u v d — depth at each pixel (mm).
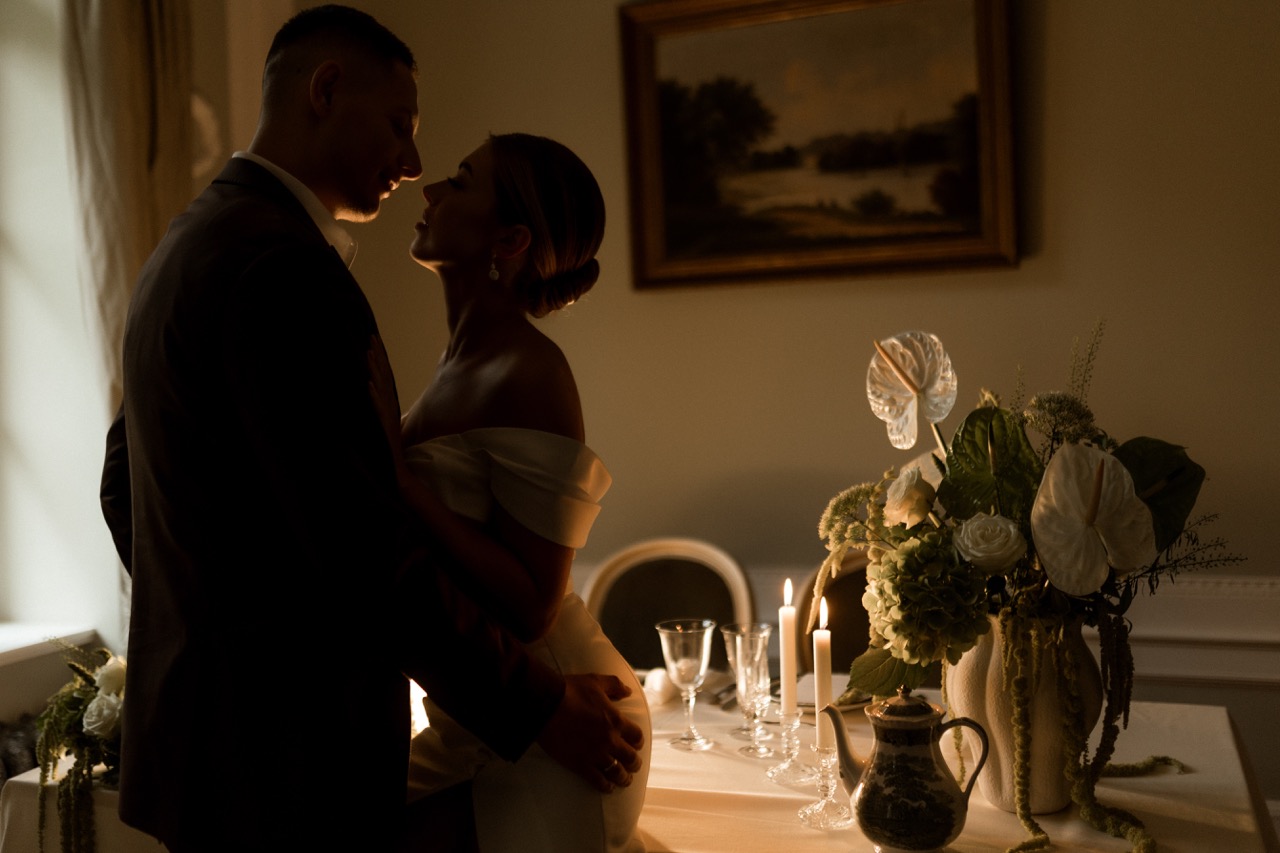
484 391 1366
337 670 1157
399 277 3863
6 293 3045
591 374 3711
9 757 2479
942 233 3287
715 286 3527
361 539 1095
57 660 2840
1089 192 3203
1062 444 1376
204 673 1161
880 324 3400
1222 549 3111
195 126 3207
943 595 1271
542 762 1288
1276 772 3047
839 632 2621
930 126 3283
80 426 3000
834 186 3383
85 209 2740
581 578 3715
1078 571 1246
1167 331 3150
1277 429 3064
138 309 1223
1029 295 3264
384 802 1173
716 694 2096
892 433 1501
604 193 3668
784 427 3502
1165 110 3133
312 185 1347
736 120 3467
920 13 3275
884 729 1260
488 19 3781
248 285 1107
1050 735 1365
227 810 1150
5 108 3023
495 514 1351
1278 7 3033
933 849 1238
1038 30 3229
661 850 1365
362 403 1133
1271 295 3062
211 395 1145
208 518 1158
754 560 3539
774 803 1474
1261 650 3057
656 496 3643
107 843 1557
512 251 1409
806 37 3389
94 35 2729
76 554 3025
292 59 1347
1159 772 1557
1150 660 3168
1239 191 3078
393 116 1379
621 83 3613
